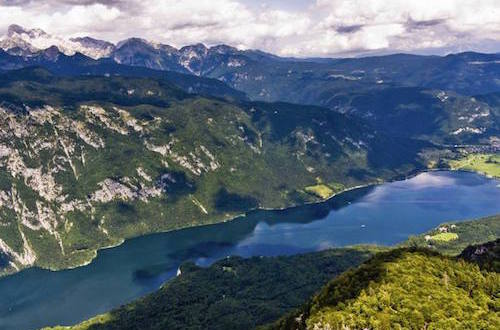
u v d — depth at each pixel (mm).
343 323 198750
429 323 195125
